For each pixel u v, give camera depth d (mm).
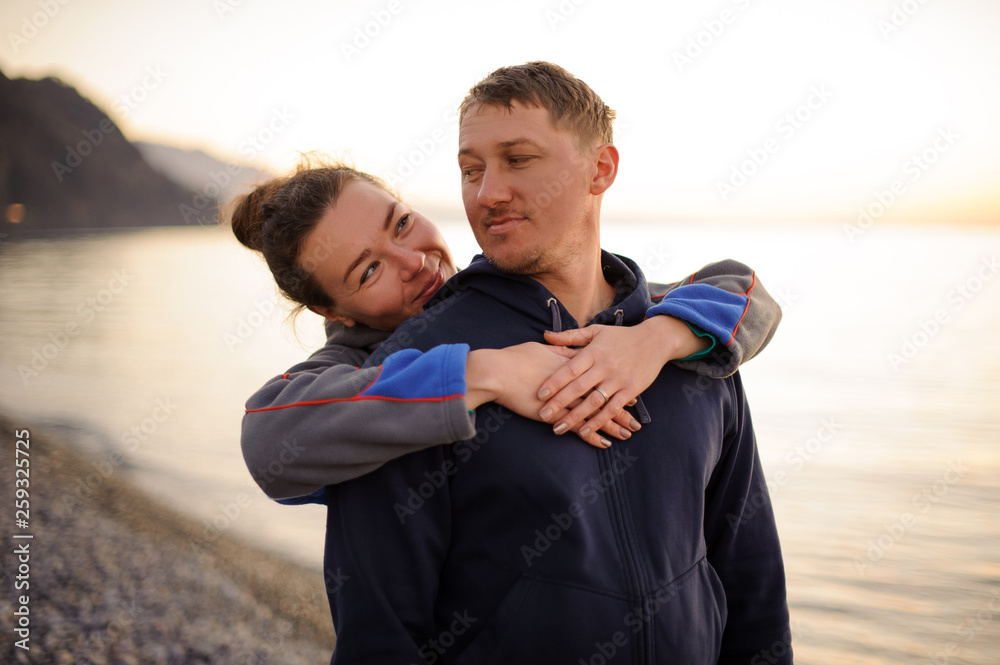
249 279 28344
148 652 4184
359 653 1097
